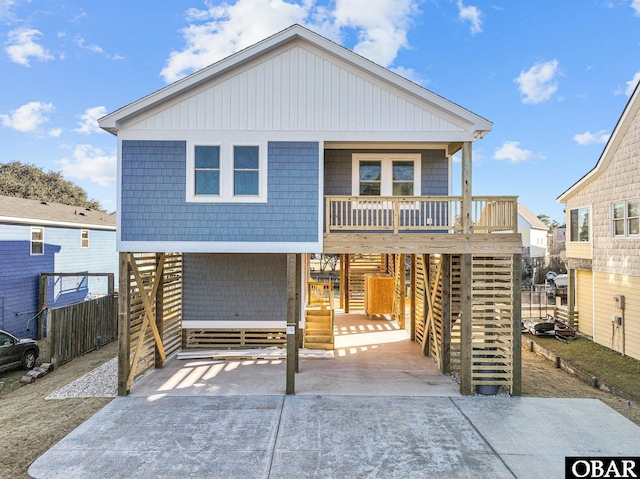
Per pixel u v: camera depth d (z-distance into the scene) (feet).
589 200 43.34
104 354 36.60
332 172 31.73
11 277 44.14
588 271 43.88
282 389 25.67
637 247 35.88
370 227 25.84
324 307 37.52
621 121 37.42
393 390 25.45
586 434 19.74
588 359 35.58
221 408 22.70
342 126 25.89
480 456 17.70
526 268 93.09
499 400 24.03
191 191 25.75
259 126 25.84
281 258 34.60
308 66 25.96
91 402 23.67
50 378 29.81
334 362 31.45
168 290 31.96
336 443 18.78
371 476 16.20
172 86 25.09
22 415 21.88
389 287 47.09
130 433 19.74
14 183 118.73
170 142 25.76
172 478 16.03
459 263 28.91
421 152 31.68
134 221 25.61
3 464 17.01
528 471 16.57
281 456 17.66
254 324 34.47
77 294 55.06
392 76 25.44
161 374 28.68
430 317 32.07
